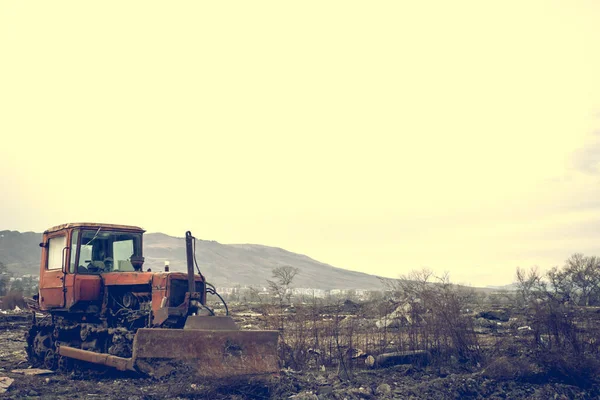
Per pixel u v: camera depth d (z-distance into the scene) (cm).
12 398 809
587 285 2722
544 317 1160
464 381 950
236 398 818
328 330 1257
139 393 827
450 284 1248
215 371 847
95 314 1079
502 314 1938
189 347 890
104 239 1116
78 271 1074
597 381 1009
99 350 1024
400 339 1217
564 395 916
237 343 907
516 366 1024
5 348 1471
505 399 895
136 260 1131
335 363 1112
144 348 884
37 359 1168
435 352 1158
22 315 2512
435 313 1190
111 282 1066
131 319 1009
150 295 1004
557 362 1019
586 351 1111
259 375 883
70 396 816
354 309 1767
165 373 875
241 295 5509
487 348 1205
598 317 1374
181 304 977
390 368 1091
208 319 921
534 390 936
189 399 804
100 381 940
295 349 1134
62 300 1091
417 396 880
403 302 1286
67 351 1029
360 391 882
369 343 1238
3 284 5897
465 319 1205
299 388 893
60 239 1135
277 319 1202
